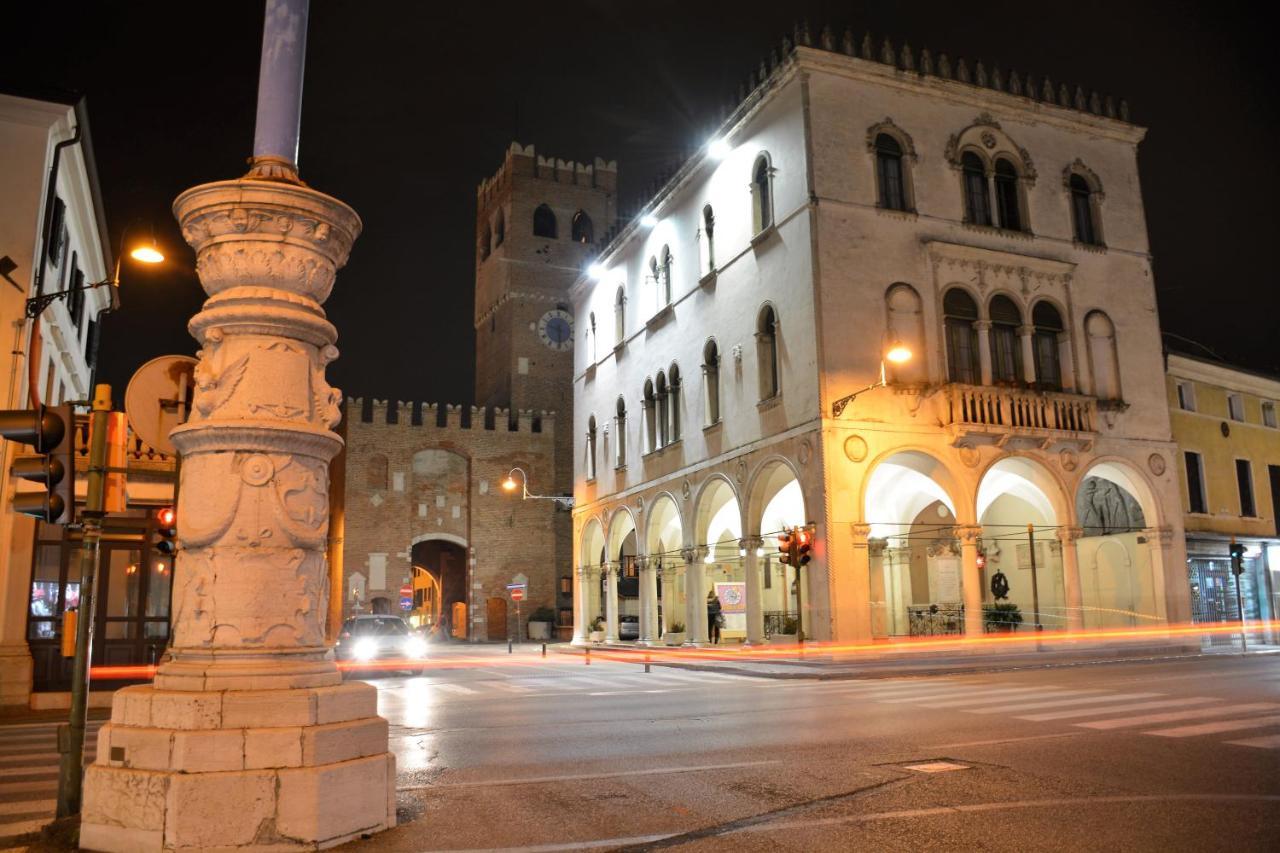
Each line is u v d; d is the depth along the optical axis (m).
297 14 7.27
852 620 24.39
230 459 6.54
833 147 26.81
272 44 7.15
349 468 55.19
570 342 68.25
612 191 72.38
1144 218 31.39
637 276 38.12
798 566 24.25
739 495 29.22
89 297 28.39
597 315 42.22
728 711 14.23
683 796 7.88
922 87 28.22
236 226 6.74
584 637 41.50
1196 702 13.50
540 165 70.38
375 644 26.20
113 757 6.17
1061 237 29.70
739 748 10.38
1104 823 6.74
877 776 8.54
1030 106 29.89
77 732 7.13
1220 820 6.77
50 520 7.46
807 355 25.97
